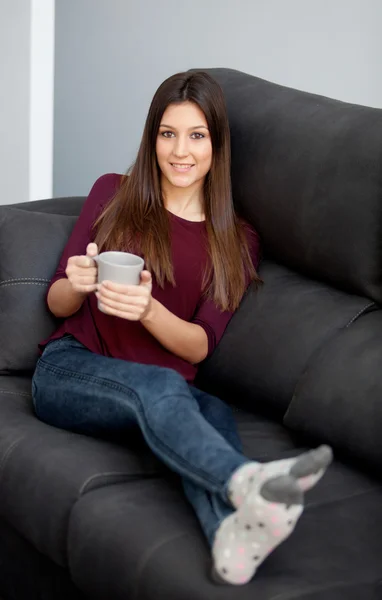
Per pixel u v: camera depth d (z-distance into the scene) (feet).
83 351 6.21
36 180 10.42
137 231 6.52
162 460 5.02
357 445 5.48
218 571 4.24
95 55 13.53
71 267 5.84
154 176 6.70
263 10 11.31
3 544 5.90
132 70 13.01
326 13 10.71
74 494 5.11
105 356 6.14
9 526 5.82
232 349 6.51
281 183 6.47
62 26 13.98
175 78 6.57
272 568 4.41
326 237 6.24
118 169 13.47
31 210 7.75
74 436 5.78
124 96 13.19
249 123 6.82
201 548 4.53
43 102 10.21
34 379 6.17
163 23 12.45
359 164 6.06
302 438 5.92
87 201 6.93
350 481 5.36
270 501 4.07
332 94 10.91
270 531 4.14
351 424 5.51
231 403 6.63
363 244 6.07
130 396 5.42
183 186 6.59
